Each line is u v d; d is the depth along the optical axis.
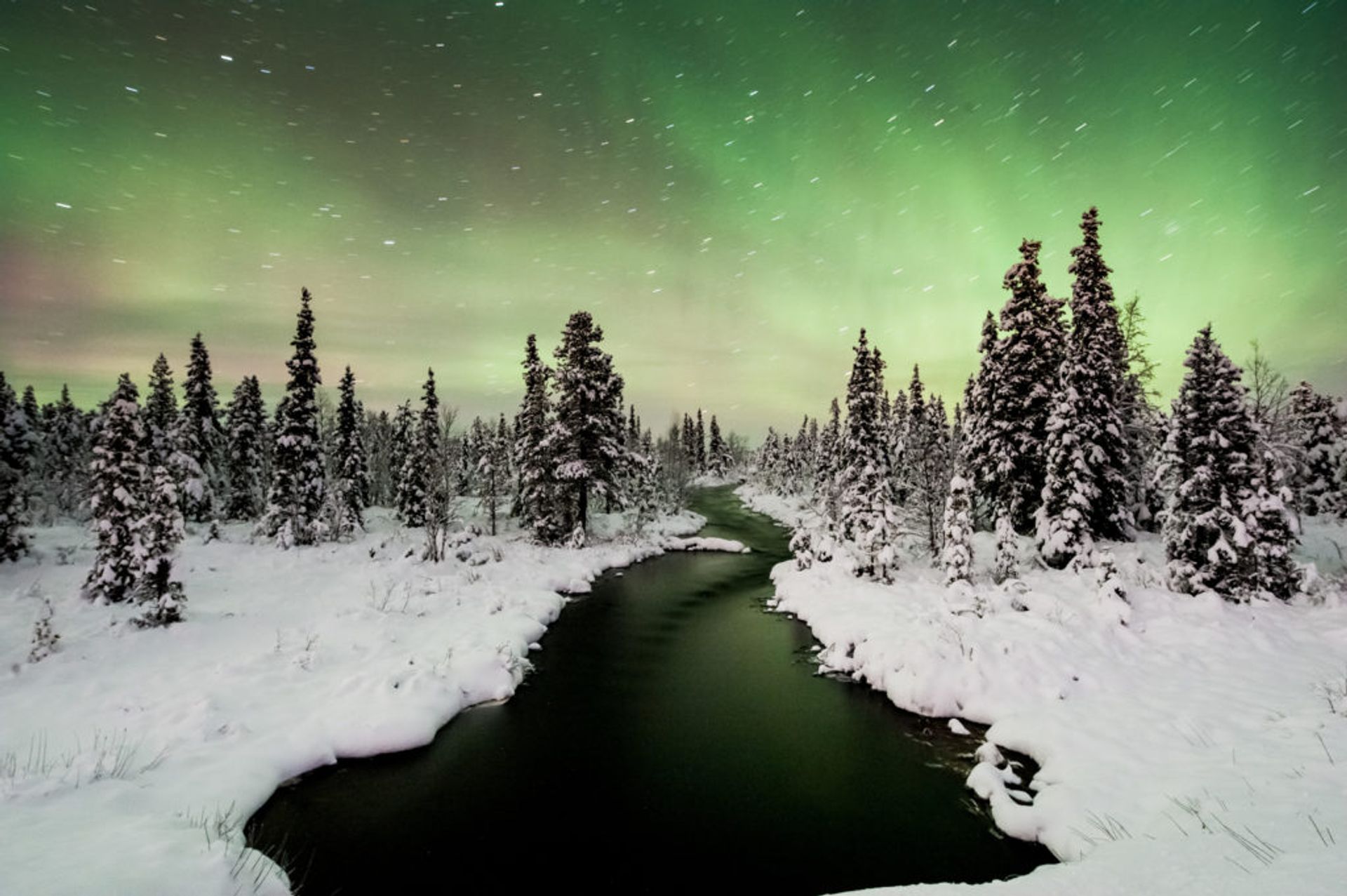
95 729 11.42
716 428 139.25
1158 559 24.31
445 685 15.24
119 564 19.64
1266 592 18.91
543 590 27.72
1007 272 29.39
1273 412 27.44
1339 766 8.68
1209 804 8.48
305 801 11.08
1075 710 13.16
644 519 51.62
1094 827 9.01
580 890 9.05
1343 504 34.31
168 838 7.87
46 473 44.56
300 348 35.31
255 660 15.24
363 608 20.78
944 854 9.90
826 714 15.49
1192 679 13.81
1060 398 25.77
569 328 41.22
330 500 36.72
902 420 53.97
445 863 9.61
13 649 15.27
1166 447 22.75
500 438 54.16
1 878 6.51
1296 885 5.57
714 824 10.81
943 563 24.11
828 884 9.22
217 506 44.09
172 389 43.66
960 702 15.01
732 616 25.64
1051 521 24.91
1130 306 31.92
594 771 12.62
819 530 38.75
